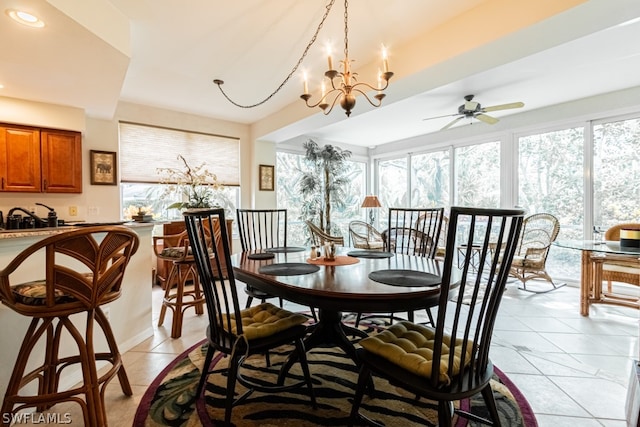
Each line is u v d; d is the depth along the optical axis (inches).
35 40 79.7
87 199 153.6
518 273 172.6
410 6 86.4
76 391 54.8
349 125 213.9
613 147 155.4
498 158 200.1
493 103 167.8
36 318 55.8
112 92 119.8
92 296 55.7
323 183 232.5
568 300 145.1
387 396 70.4
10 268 49.2
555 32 78.9
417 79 109.4
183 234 105.7
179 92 150.3
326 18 91.7
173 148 181.0
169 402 68.1
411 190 258.8
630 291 149.7
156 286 175.8
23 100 129.1
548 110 175.2
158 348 95.0
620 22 74.2
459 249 195.8
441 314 44.7
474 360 48.0
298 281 62.4
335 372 80.7
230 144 203.6
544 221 173.6
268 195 215.5
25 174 130.7
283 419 62.7
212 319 63.5
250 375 78.6
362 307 54.4
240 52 111.2
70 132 141.5
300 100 161.2
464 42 89.7
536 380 77.8
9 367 62.7
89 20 75.8
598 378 78.7
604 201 158.2
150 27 95.0
